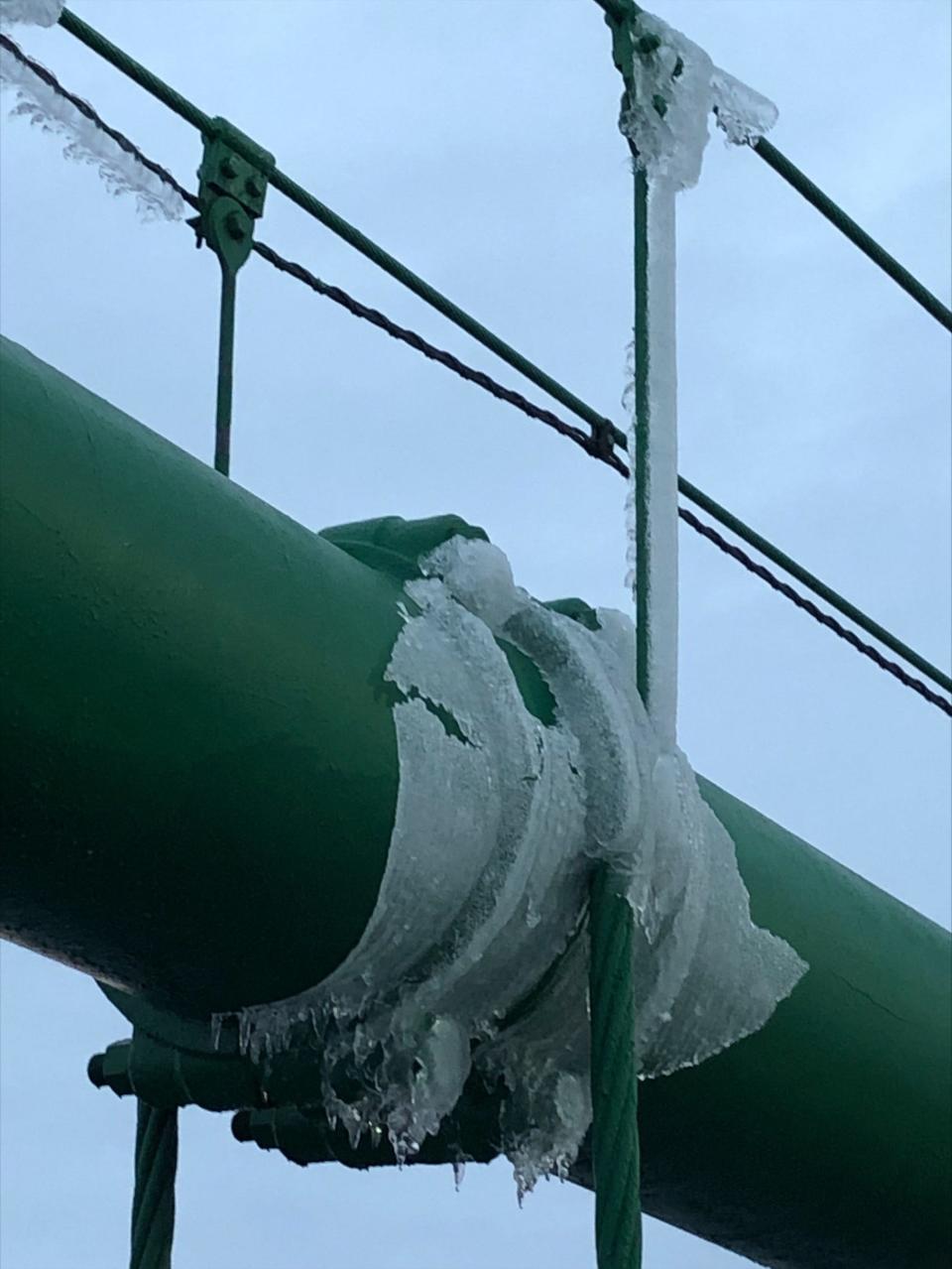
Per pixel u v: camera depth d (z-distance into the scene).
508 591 3.49
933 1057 4.27
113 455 2.90
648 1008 3.58
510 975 3.37
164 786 2.88
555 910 3.35
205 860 2.98
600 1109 3.26
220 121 3.86
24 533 2.73
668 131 3.83
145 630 2.84
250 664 2.96
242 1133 3.81
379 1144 3.66
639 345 3.73
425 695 3.20
